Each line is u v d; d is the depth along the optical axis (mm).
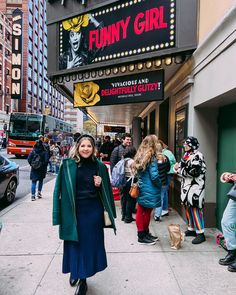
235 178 3865
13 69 39406
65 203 3221
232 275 3779
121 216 6633
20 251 4551
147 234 4926
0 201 7910
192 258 4285
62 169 3299
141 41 6289
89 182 3293
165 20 5895
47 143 8641
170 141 8195
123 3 6602
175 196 7230
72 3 7676
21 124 23172
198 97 5504
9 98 50969
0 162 7785
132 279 3676
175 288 3467
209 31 4848
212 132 5824
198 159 4797
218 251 4551
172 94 7996
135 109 14719
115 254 4422
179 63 6047
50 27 8289
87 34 7398
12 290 3430
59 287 3502
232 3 3932
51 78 8398
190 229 5215
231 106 5152
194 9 5602
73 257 3201
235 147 4941
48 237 5164
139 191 4785
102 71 7176
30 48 60969
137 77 6801
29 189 10344
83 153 3283
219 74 4457
